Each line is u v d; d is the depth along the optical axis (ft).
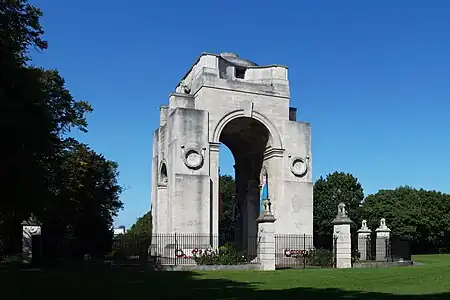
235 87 123.44
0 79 64.08
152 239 132.46
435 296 50.83
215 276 79.56
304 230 122.21
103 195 176.96
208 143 118.32
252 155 138.92
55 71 126.31
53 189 108.47
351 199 249.96
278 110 126.72
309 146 127.34
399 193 295.89
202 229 114.01
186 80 134.82
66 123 132.98
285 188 122.72
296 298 50.24
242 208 143.33
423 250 286.87
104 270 94.07
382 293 54.29
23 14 87.61
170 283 68.08
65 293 56.85
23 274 84.94
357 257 123.13
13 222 116.57
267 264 97.14
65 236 152.15
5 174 64.08
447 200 285.43
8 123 60.39
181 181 114.42
